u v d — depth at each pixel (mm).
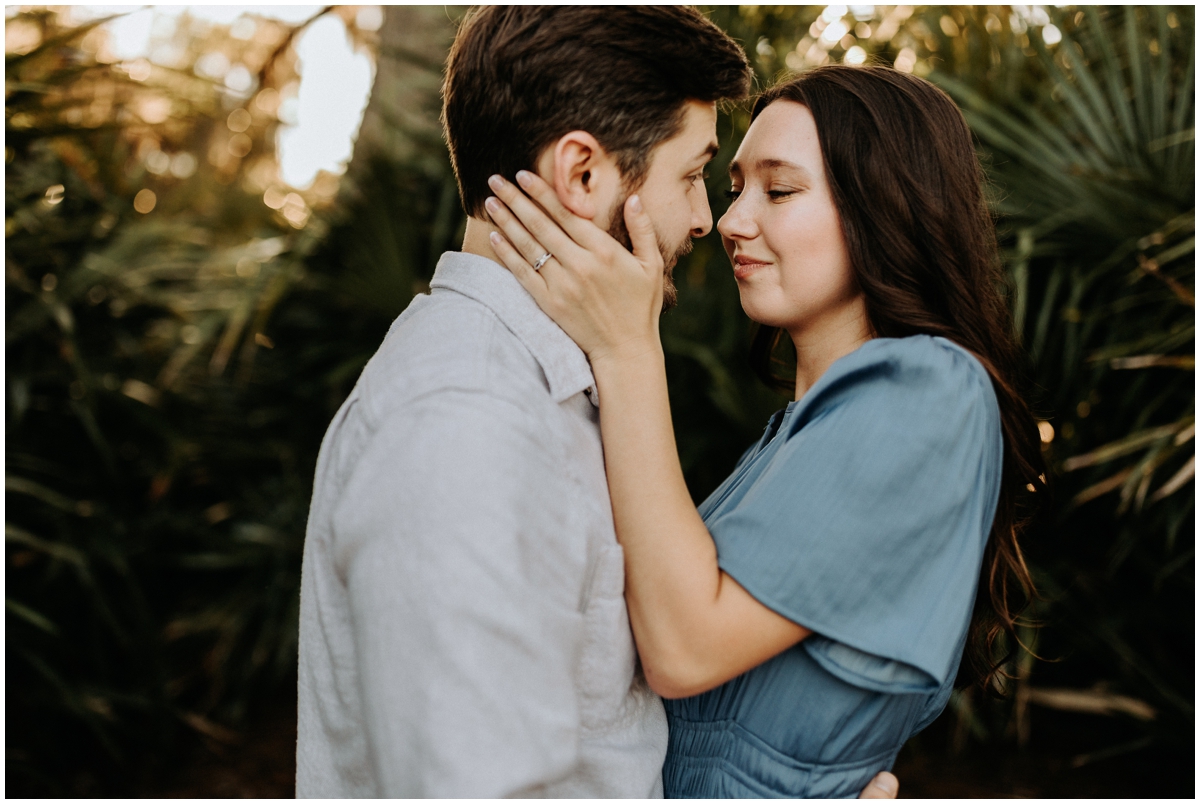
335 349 3469
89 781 2916
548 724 711
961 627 864
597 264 887
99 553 2918
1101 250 2287
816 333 1086
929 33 2674
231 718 3248
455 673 679
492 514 718
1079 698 2473
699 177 992
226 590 3439
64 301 2836
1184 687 2395
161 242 3434
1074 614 2545
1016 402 1019
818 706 909
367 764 810
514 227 914
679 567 844
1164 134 2252
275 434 3604
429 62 3330
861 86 1023
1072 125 2336
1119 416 2359
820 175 1016
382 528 725
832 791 923
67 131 2527
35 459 2818
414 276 3176
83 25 2385
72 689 2771
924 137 1015
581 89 884
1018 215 2318
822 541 840
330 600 830
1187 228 2090
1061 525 2547
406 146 3613
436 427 747
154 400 3293
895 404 872
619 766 865
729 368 2709
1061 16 2430
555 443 820
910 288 1002
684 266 2840
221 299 3496
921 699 981
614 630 845
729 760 950
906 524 844
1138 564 2502
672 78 905
